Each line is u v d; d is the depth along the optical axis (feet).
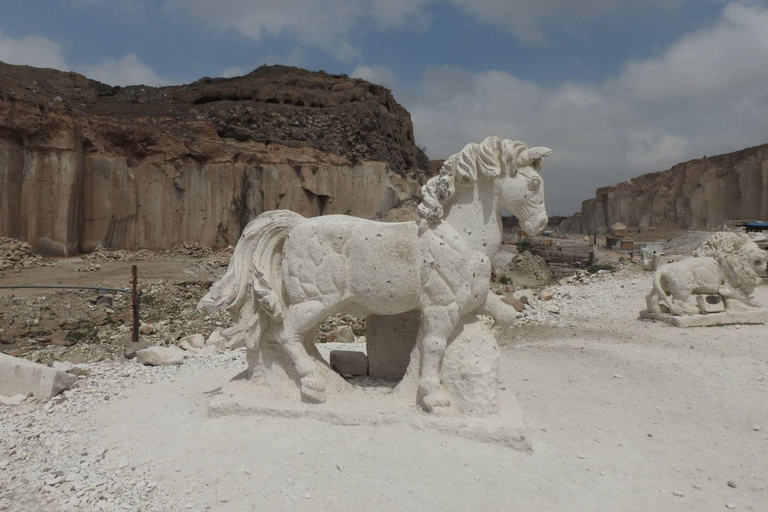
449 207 11.94
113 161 58.18
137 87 84.33
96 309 34.40
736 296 27.22
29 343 28.84
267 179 66.80
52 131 52.42
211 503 8.20
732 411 13.67
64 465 9.53
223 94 81.51
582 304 34.37
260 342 12.55
